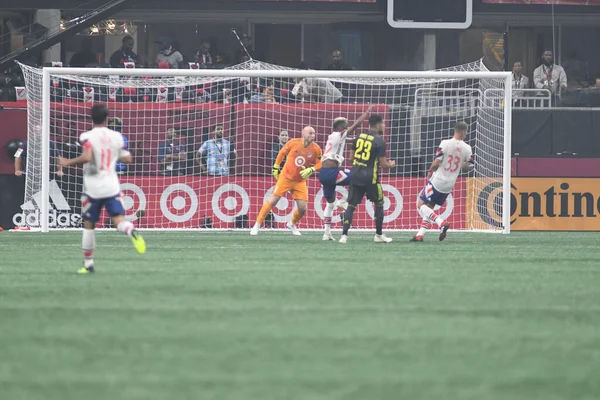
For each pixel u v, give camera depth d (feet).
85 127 205.57
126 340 64.75
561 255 134.41
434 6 245.24
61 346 62.75
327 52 267.59
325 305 80.69
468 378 54.13
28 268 112.06
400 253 136.26
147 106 204.64
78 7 240.32
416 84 223.71
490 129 203.62
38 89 202.49
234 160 204.95
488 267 115.24
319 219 202.49
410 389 51.37
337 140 164.96
